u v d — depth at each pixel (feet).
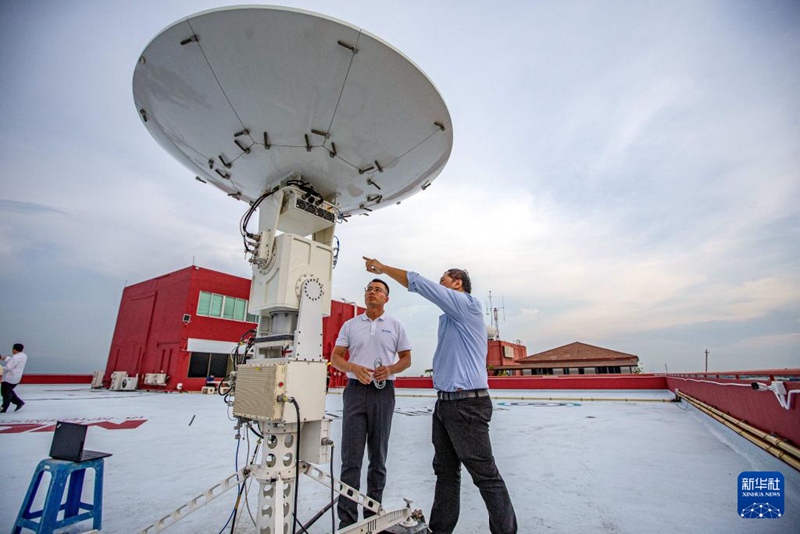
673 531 7.36
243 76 7.98
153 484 10.71
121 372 61.11
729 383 17.12
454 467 7.13
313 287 7.97
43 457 13.87
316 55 7.57
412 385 75.00
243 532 7.46
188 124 9.57
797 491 8.75
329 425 6.89
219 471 12.09
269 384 6.32
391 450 15.51
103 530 7.53
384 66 7.86
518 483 10.67
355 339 8.69
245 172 10.53
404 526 7.45
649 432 19.16
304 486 10.66
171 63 8.20
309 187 9.69
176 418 25.59
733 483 10.34
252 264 9.03
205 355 59.41
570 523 7.79
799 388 9.61
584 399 42.86
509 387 66.13
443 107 9.03
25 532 7.68
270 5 6.91
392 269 7.36
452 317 7.11
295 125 8.75
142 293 67.26
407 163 10.42
